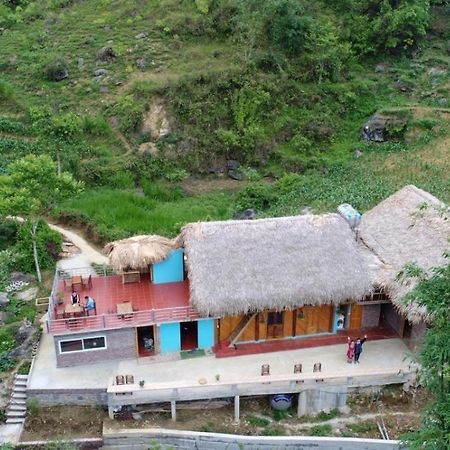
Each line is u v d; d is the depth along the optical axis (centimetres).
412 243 2955
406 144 5356
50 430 2630
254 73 5775
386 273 2880
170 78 5684
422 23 6212
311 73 5988
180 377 2719
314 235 2934
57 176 3638
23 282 3594
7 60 6103
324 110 5809
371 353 2906
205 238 2869
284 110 5750
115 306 2914
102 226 4231
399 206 3259
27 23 6644
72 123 5231
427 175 4656
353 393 2759
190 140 5450
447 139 5244
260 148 5481
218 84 5653
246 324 2912
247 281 2769
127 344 2855
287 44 6012
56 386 2683
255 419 2702
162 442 2608
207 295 2719
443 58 6238
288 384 2672
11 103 5672
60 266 3784
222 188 5234
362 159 5275
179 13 6438
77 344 2803
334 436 2617
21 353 2984
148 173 5228
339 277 2822
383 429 2634
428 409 1692
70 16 6638
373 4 6444
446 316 1567
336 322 3033
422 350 1722
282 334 3016
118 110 5581
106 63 6047
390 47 6300
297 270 2819
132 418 2683
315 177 5056
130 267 3064
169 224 4384
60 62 5891
